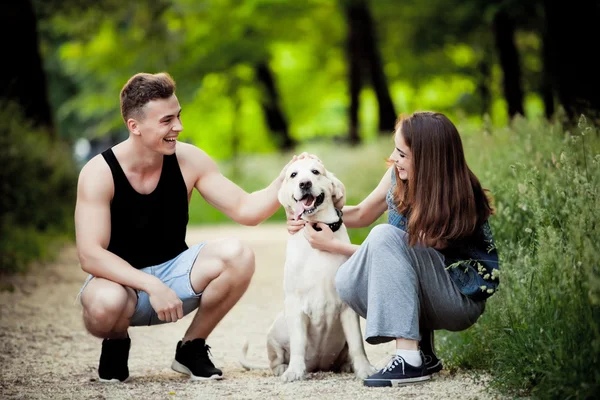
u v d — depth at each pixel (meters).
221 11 29.55
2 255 11.66
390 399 4.63
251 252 5.63
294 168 5.70
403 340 5.04
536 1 17.69
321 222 5.67
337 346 5.81
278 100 32.97
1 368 6.02
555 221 5.40
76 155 19.38
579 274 4.43
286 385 5.23
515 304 5.02
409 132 5.12
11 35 17.67
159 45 29.28
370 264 5.11
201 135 38.09
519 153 7.55
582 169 5.55
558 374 4.24
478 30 24.98
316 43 32.59
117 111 34.28
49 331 7.64
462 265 5.14
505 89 20.33
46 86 18.45
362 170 19.83
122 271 5.32
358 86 28.16
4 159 14.13
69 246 15.23
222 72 30.47
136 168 5.56
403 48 28.38
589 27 10.73
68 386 5.34
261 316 8.66
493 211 5.23
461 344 5.91
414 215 5.00
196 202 26.33
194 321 5.72
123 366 5.53
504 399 4.54
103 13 23.12
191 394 5.01
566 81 10.84
